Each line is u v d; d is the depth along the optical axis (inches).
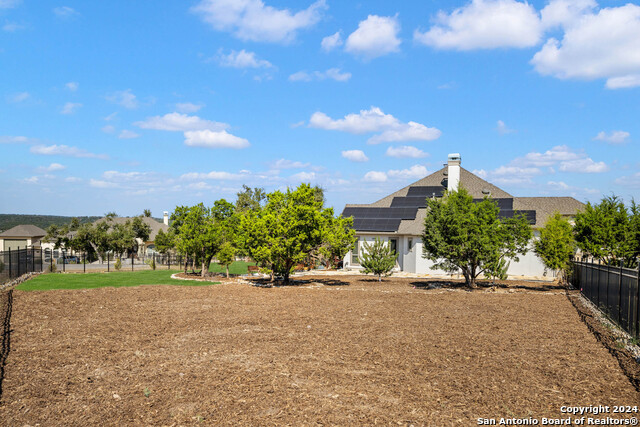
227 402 256.2
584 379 304.7
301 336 425.1
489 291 826.2
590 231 853.8
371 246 1031.6
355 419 234.1
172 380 294.4
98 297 694.5
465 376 306.3
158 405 251.8
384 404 254.7
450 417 238.2
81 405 251.9
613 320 529.7
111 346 385.1
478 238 823.7
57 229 2561.5
